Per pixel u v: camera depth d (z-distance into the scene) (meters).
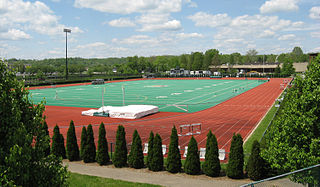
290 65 140.75
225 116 36.34
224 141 24.41
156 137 17.36
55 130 19.73
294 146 12.15
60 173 8.87
